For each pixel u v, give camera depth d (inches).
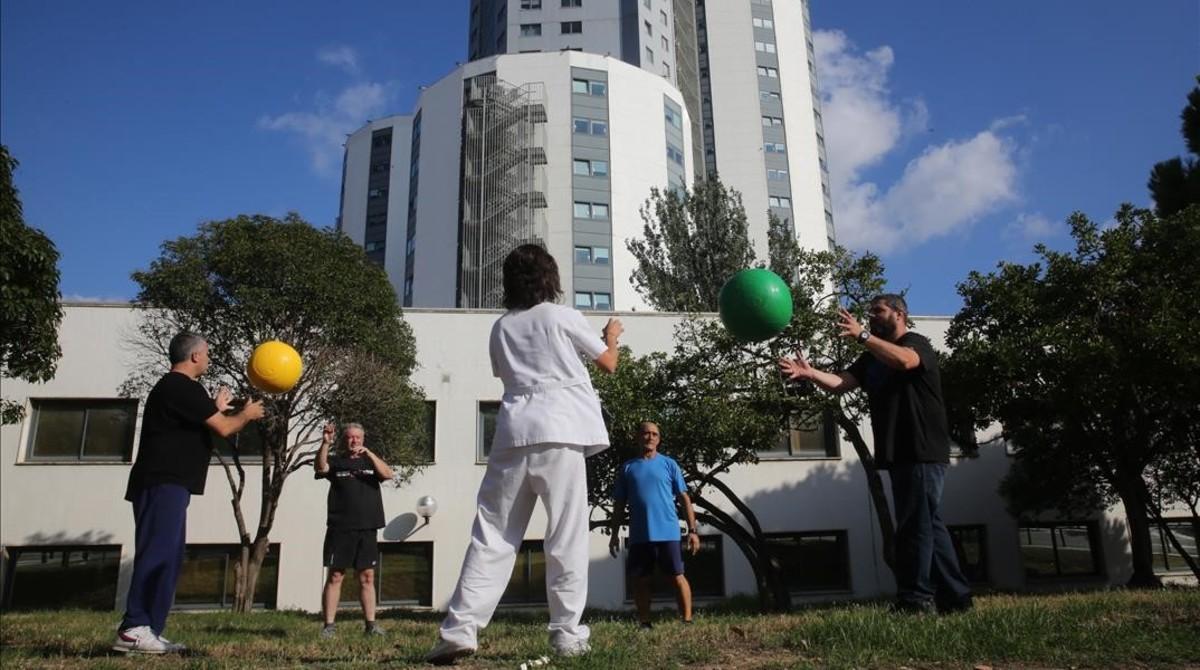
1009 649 156.8
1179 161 746.8
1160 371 515.2
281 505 727.1
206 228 584.1
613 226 1899.6
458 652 144.6
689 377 554.9
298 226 595.5
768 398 521.7
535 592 748.6
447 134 2046.0
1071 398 537.3
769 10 2642.7
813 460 812.6
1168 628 171.5
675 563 294.2
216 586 720.3
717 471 568.7
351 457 280.7
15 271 369.4
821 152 2664.9
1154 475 695.1
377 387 585.6
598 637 187.6
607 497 560.7
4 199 369.4
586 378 151.5
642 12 2234.3
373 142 2583.7
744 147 2474.2
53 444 727.7
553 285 158.4
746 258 1125.7
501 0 2282.2
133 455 732.7
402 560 749.3
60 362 730.8
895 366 195.0
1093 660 152.6
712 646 171.2
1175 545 660.1
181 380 189.8
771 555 593.9
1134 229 578.9
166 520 182.7
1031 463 714.8
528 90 1969.7
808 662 152.1
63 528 709.3
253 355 195.6
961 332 613.3
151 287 563.5
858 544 799.1
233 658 173.9
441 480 759.1
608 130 1969.7
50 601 705.0
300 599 715.4
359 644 214.1
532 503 150.6
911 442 199.9
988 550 818.2
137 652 178.4
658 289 1133.1
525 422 144.8
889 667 150.3
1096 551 844.0
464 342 793.6
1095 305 556.4
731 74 2551.7
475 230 1877.5
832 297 557.9
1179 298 524.7
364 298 597.6
